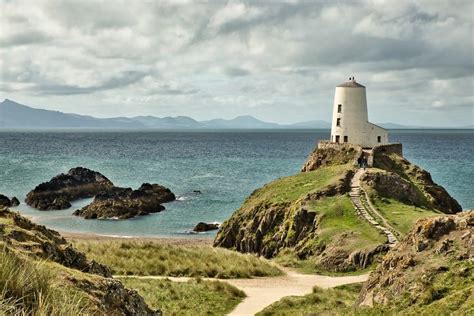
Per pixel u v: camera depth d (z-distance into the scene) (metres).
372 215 44.38
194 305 25.05
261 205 55.06
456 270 17.47
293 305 25.30
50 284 9.74
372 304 19.30
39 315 8.42
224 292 27.89
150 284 28.12
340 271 36.78
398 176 55.53
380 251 36.44
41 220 73.44
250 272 35.47
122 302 12.18
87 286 11.69
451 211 59.28
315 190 51.69
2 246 10.70
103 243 39.66
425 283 17.48
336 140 76.81
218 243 55.41
